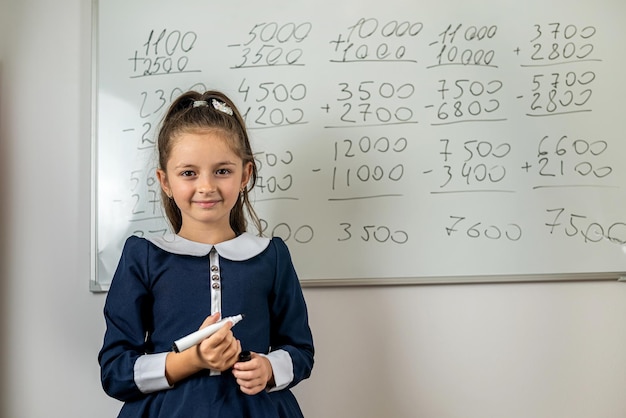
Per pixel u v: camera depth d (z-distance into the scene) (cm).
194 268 98
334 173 131
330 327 130
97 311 129
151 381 91
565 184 132
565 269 130
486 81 133
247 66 132
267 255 105
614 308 132
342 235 130
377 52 133
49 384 128
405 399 129
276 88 132
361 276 129
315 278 129
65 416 128
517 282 131
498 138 132
